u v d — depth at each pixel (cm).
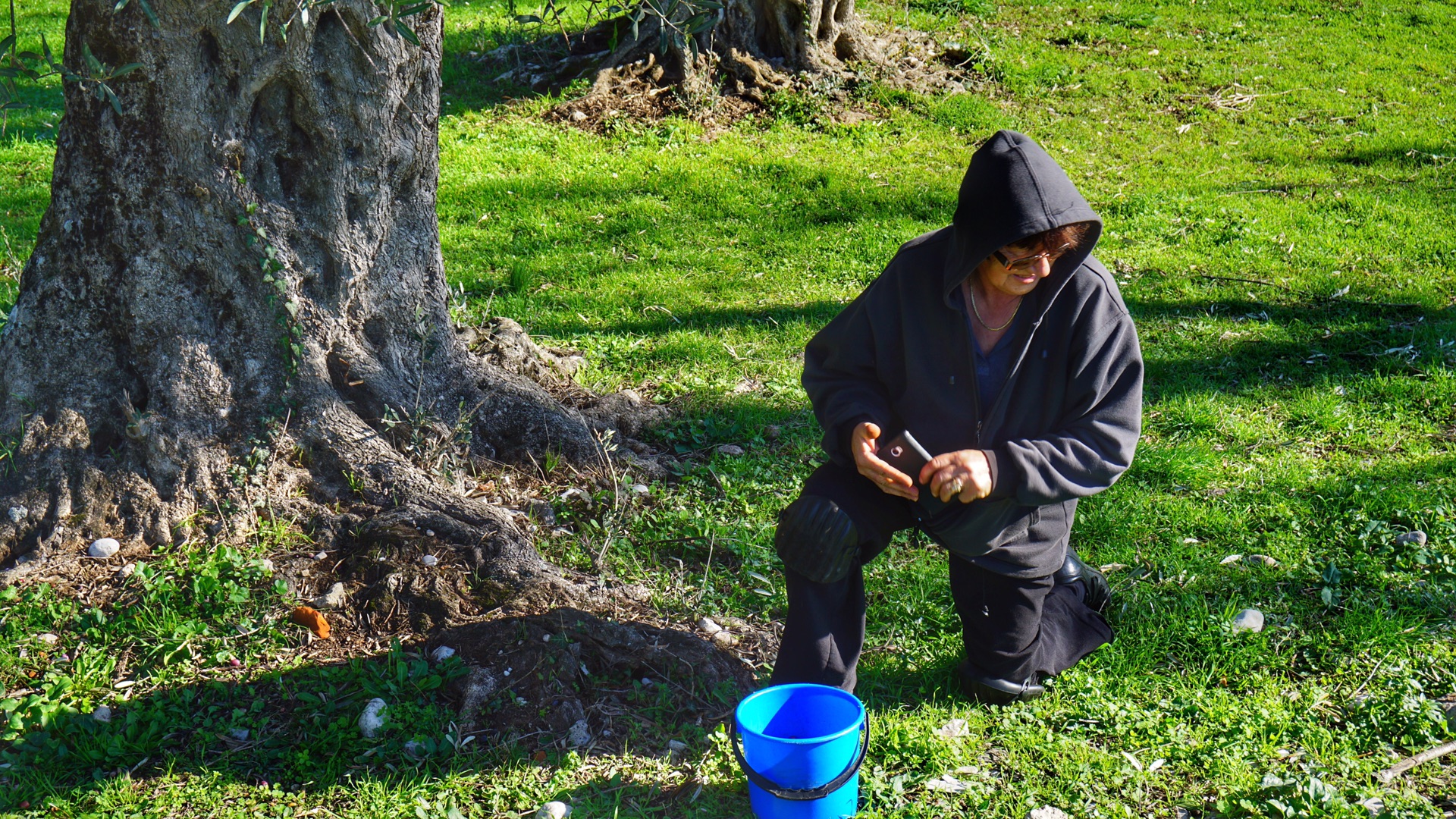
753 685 332
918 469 270
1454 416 513
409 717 309
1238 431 502
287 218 400
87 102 376
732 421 516
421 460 428
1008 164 247
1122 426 270
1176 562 394
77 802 280
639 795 287
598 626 339
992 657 312
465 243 761
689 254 758
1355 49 1239
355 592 363
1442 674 332
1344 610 365
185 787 285
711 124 1022
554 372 538
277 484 397
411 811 277
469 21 1350
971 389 277
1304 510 429
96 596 355
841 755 256
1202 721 312
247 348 403
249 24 370
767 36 1094
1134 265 734
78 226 387
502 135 991
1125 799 284
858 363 288
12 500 376
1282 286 692
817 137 1004
